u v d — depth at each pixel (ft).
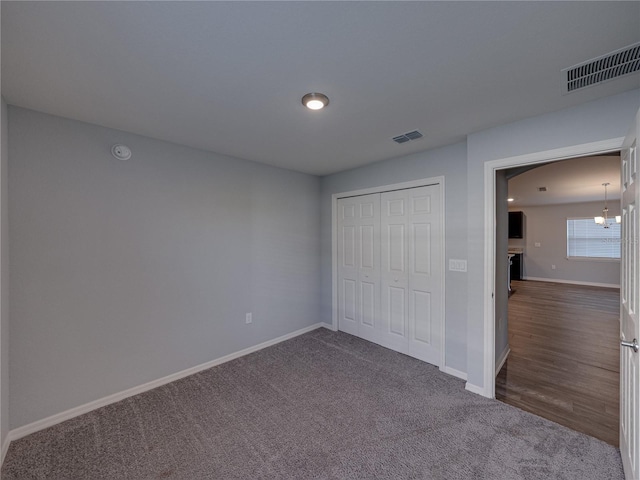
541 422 6.74
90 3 3.55
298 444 6.09
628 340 4.99
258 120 7.13
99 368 7.43
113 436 6.36
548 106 6.39
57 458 5.74
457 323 8.98
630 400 4.83
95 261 7.38
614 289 23.09
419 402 7.55
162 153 8.56
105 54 4.58
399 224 10.80
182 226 8.99
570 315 15.79
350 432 6.44
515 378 8.93
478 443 6.07
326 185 13.43
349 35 4.17
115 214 7.69
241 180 10.55
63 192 6.91
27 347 6.43
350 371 9.32
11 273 6.23
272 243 11.60
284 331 12.06
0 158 5.50
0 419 5.57
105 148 7.52
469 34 4.16
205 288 9.54
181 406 7.45
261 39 4.25
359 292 12.30
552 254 26.78
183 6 3.62
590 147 6.18
